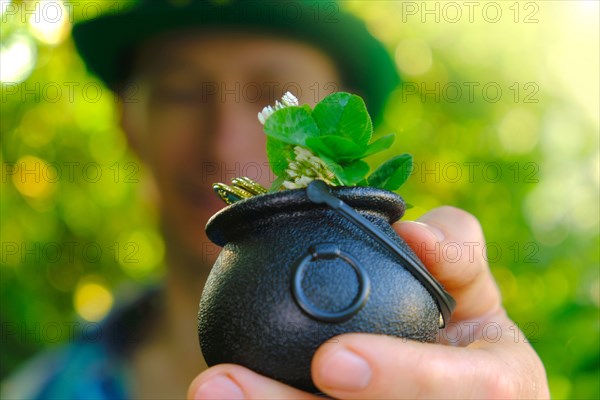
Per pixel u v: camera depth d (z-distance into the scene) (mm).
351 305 222
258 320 224
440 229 294
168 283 540
